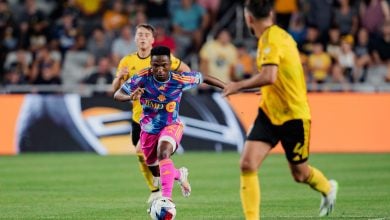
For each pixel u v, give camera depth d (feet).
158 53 91.09
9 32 222.89
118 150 180.86
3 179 135.54
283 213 98.78
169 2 233.14
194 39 225.15
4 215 97.81
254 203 79.87
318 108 184.03
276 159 167.73
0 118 184.24
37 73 206.90
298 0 226.38
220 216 96.63
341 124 183.01
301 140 80.89
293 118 80.07
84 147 182.50
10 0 231.30
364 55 211.61
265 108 80.53
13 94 191.01
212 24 236.02
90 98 184.75
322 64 205.87
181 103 183.93
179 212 100.07
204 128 182.70
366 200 109.50
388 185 125.59
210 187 124.88
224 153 178.81
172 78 92.99
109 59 213.25
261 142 80.28
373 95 183.93
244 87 77.82
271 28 79.46
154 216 86.28
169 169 89.81
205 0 236.43
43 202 109.09
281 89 79.56
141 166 105.60
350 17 219.82
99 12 231.91
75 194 117.29
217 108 183.21
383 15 217.77
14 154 181.68
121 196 115.24
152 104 93.81
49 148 183.21
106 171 147.23
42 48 216.13
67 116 184.24
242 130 181.68
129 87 93.15
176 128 93.76
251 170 79.82
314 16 218.38
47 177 138.21
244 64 210.59
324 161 162.50
